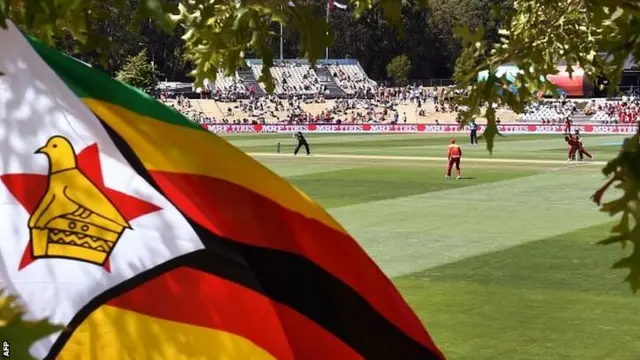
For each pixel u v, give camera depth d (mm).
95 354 4266
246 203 4496
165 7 3646
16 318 2641
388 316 4621
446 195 33688
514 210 29406
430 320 15211
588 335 14195
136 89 4543
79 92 4375
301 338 4480
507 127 85000
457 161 40438
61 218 4316
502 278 18656
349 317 4578
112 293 4289
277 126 93938
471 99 5051
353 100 118062
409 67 131625
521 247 22359
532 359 12969
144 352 4301
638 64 4020
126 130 4398
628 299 16547
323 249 4574
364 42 134250
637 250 3730
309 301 4516
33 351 4137
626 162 3719
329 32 4055
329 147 65000
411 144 68625
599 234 24203
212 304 4395
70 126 4348
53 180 4320
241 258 4441
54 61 4375
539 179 39406
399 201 31969
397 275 19109
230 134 89250
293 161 50594
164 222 4391
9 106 4328
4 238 4273
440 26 132250
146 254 4355
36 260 4281
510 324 14898
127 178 4371
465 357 13094
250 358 4422
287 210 4543
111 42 4277
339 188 36188
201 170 4457
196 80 5211
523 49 5266
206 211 4418
